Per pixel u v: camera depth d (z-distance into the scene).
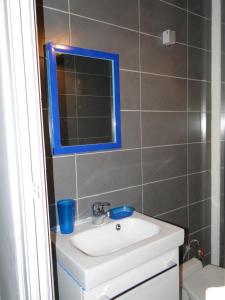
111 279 0.97
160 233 1.18
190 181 1.92
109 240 1.31
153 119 1.65
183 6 1.76
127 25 1.47
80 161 1.34
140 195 1.62
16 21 0.72
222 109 1.98
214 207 2.06
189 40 1.82
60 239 1.16
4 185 0.86
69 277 1.02
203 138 1.99
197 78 1.90
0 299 1.14
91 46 1.34
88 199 1.39
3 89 0.76
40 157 0.79
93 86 1.37
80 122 1.34
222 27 1.90
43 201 0.81
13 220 0.81
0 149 0.85
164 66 1.68
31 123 0.77
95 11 1.34
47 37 1.20
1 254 1.04
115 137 1.46
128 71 1.50
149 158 1.64
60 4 1.22
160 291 1.16
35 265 0.81
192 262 1.74
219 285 1.46
